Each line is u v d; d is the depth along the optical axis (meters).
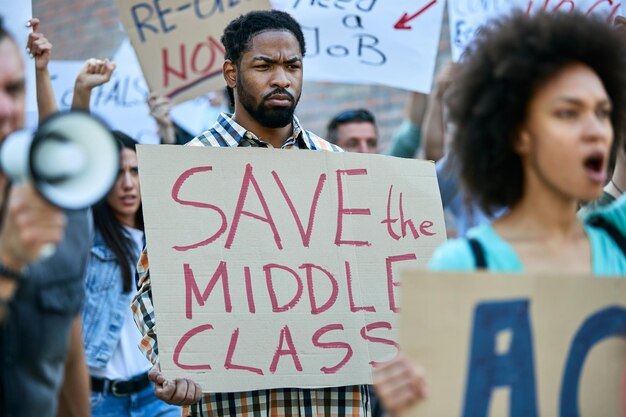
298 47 6.18
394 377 3.62
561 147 3.89
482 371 3.71
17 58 3.87
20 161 3.18
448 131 8.69
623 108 4.19
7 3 6.81
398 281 5.88
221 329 5.61
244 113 6.18
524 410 3.74
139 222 7.41
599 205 5.62
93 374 7.15
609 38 4.08
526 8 7.96
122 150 7.30
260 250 5.74
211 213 5.73
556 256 3.98
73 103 7.16
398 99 13.38
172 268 5.62
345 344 5.73
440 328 3.69
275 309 5.69
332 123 9.75
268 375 5.62
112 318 7.21
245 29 6.17
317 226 5.84
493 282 3.74
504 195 4.07
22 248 3.57
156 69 8.38
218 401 5.77
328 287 5.77
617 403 3.83
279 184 5.84
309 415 5.82
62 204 3.13
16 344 4.00
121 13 8.36
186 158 5.77
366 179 5.95
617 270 4.07
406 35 8.34
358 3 8.34
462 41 8.37
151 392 7.26
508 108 3.96
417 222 5.99
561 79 3.93
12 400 4.03
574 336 3.81
